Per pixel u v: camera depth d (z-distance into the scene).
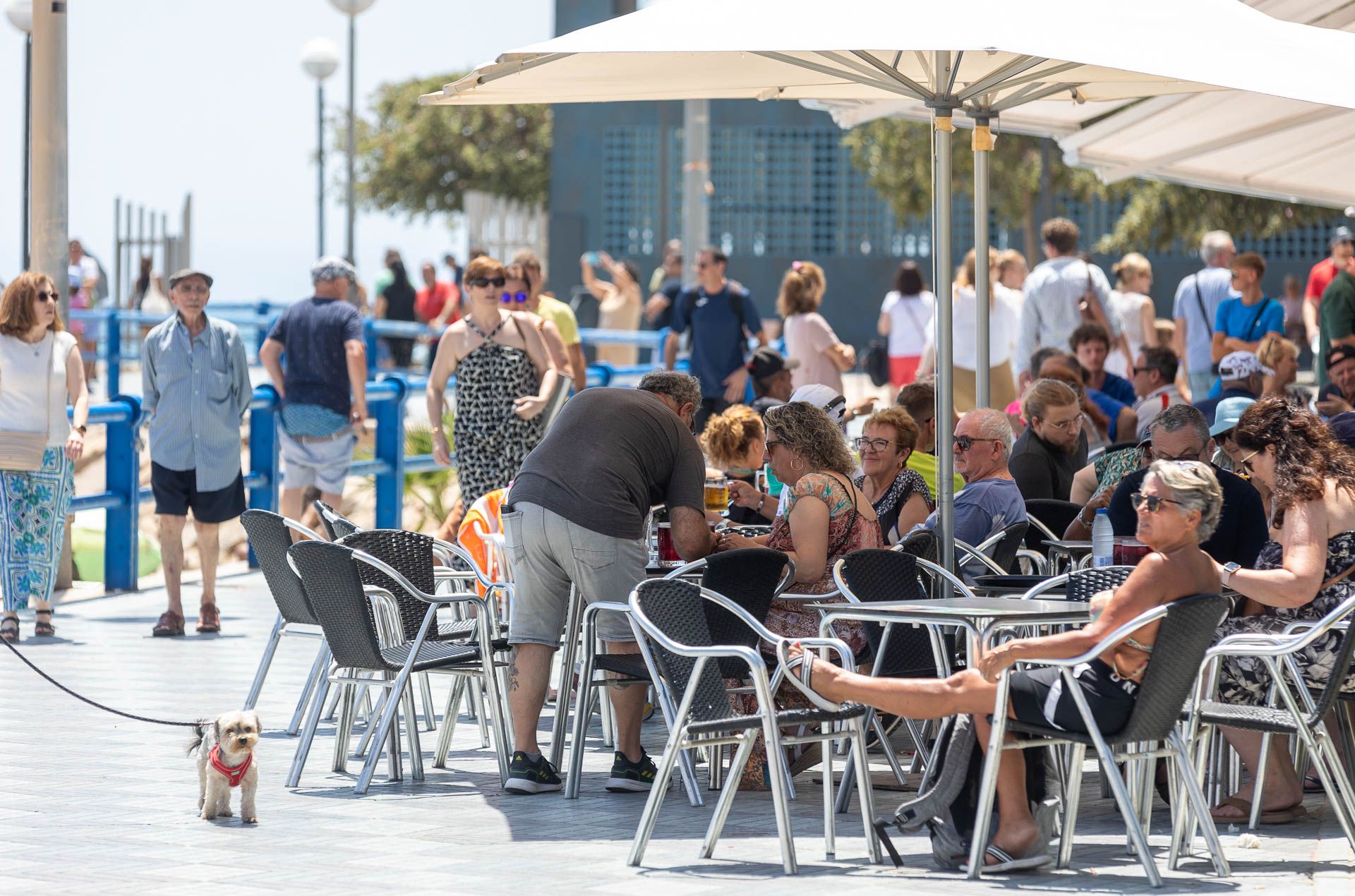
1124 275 31.02
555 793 13.77
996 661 11.05
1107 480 17.84
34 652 20.45
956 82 17.45
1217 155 24.09
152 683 18.47
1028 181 69.94
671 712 12.09
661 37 12.41
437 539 15.63
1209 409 20.92
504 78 15.46
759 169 80.56
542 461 13.76
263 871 10.95
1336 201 26.44
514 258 26.14
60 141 24.53
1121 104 22.88
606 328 46.50
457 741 16.34
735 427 17.80
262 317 44.28
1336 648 12.50
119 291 56.41
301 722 16.56
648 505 13.91
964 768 11.26
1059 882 10.83
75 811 12.78
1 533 21.28
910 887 10.62
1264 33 13.45
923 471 18.42
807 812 13.14
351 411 25.56
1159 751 11.26
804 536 14.01
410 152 117.25
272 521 15.34
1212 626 10.85
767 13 12.75
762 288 80.88
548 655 13.87
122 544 25.95
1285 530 12.46
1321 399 22.83
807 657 11.65
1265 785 12.78
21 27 35.38
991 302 28.44
